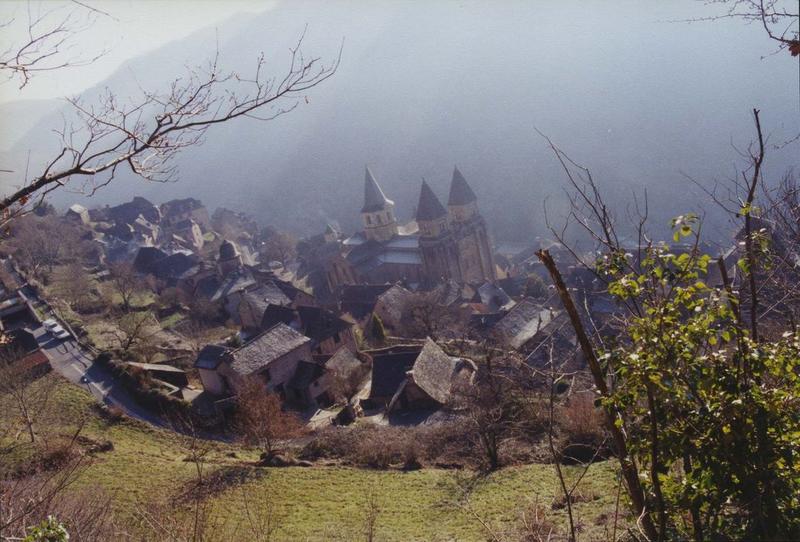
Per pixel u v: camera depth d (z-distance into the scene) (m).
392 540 20.55
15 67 5.03
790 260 8.55
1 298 61.72
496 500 23.12
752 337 7.38
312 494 26.08
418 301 59.41
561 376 7.64
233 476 27.94
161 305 70.44
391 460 31.36
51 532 8.09
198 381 48.38
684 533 6.85
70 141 5.46
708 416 6.46
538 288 69.44
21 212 5.59
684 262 6.70
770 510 6.25
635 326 6.80
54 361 46.66
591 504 19.00
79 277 70.31
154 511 13.05
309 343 47.84
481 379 32.38
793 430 6.49
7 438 28.94
